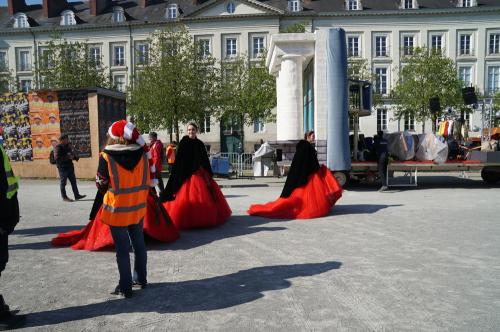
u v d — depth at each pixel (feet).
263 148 61.52
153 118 104.06
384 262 19.06
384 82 159.43
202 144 28.40
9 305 14.74
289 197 30.94
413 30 158.10
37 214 34.01
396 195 43.37
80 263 19.89
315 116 48.83
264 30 154.30
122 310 14.19
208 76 112.98
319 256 20.21
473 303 14.23
